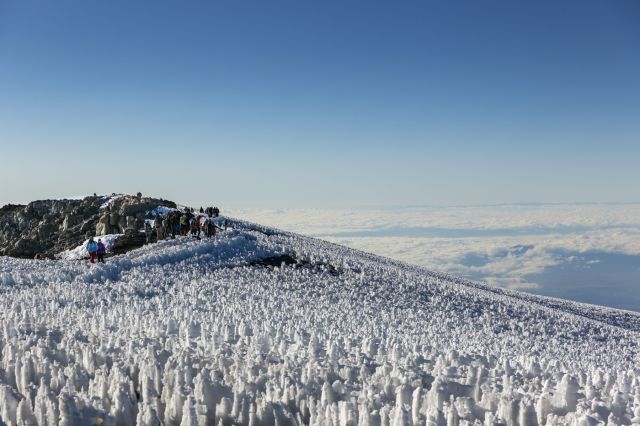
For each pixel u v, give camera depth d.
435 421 7.18
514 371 11.66
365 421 7.02
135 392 8.87
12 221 58.97
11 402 7.12
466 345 17.81
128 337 12.04
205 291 26.66
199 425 6.95
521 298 56.59
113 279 28.78
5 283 25.08
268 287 31.11
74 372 8.55
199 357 10.43
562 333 31.83
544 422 8.77
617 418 8.50
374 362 11.44
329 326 18.06
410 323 24.27
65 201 60.00
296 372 9.77
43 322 13.31
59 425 6.62
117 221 50.69
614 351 26.61
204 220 44.25
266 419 7.26
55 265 34.31
